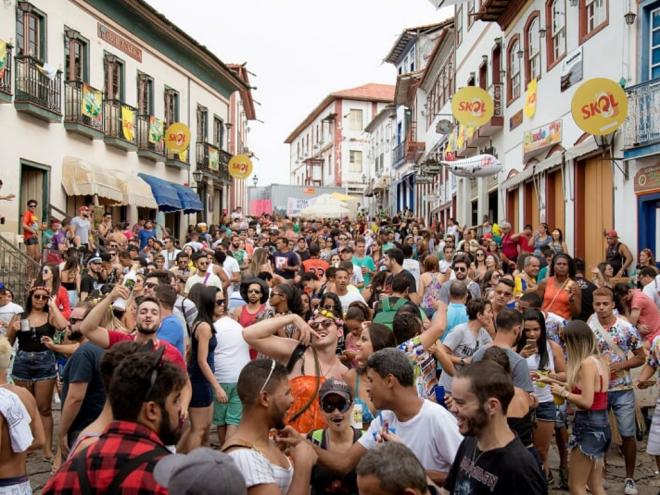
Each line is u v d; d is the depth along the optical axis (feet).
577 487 20.97
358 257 47.21
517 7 72.54
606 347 24.07
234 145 150.71
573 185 57.67
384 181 177.58
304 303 29.58
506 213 78.43
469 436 12.53
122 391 10.75
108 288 30.07
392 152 171.83
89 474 10.36
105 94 79.51
